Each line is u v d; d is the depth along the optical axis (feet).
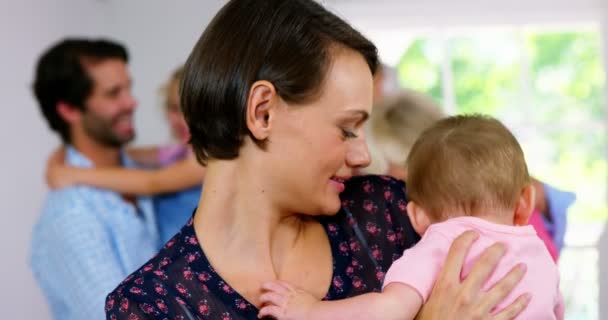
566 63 11.63
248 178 3.71
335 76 3.54
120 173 7.82
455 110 11.82
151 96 11.78
